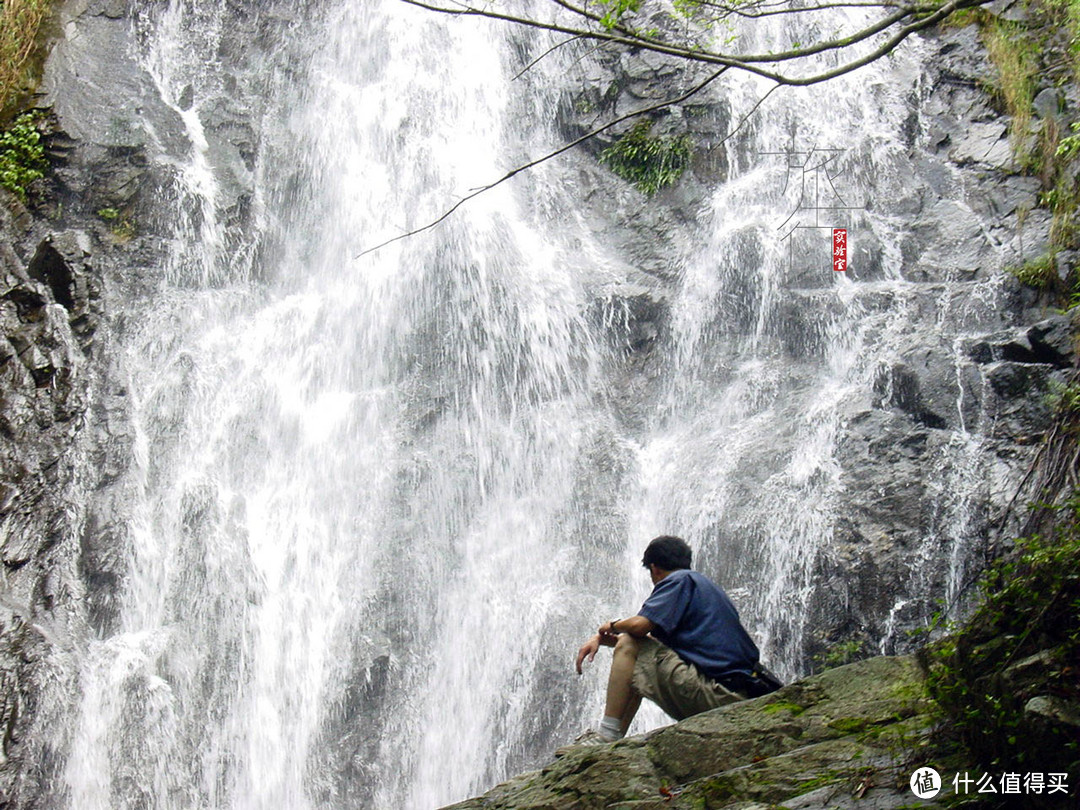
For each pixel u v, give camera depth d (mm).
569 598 10977
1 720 9383
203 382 12102
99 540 10672
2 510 10531
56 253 12180
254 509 11602
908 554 10000
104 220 12922
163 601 10672
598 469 11867
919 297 11781
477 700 10578
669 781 4793
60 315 11836
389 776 10203
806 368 12000
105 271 12531
